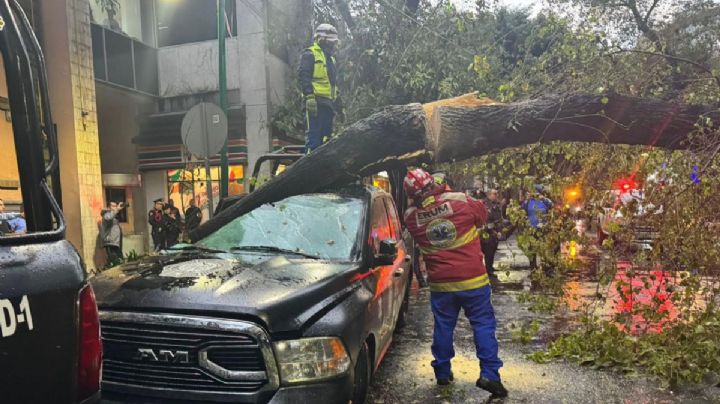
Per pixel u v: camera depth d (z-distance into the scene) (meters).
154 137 13.30
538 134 4.04
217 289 3.03
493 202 8.71
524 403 3.95
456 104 4.11
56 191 2.07
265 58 12.66
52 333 1.65
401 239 5.89
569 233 4.84
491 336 4.09
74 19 9.42
